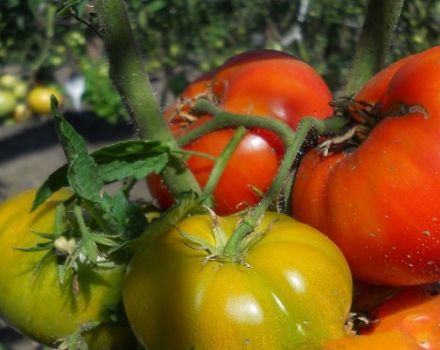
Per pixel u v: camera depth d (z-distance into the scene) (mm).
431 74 314
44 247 331
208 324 281
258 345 280
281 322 283
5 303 354
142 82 345
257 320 280
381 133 315
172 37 1271
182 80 1039
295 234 304
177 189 348
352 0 966
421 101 311
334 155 338
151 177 380
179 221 313
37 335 354
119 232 327
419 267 312
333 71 1038
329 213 325
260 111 380
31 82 2273
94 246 316
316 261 294
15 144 2318
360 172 314
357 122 343
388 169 306
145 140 336
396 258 312
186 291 285
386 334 312
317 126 337
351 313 330
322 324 287
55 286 343
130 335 347
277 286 287
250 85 387
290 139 353
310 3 1056
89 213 333
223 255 293
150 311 289
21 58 1567
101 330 345
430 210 300
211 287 284
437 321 339
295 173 354
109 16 341
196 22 1269
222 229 305
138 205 364
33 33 1492
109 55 346
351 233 317
